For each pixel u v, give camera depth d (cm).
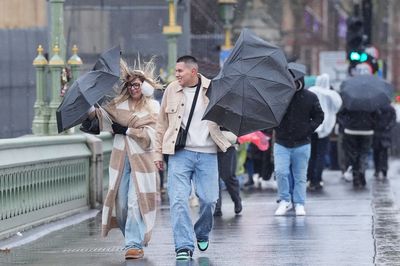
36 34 5753
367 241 2984
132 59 5994
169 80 5241
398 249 2814
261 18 10875
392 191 4925
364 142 5247
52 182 3528
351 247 2861
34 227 3331
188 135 2633
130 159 2714
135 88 2716
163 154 2659
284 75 2638
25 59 5588
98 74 2653
